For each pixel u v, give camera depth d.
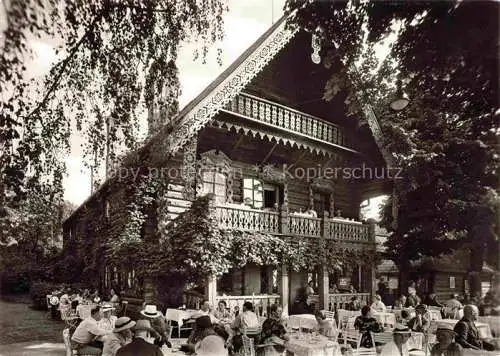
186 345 9.19
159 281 15.03
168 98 12.04
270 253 16.11
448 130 17.05
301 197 21.86
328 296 18.23
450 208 18.16
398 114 19.67
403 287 20.77
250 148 19.81
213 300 14.40
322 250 18.08
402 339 8.63
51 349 11.83
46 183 10.12
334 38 8.85
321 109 22.92
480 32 6.86
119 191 16.75
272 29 17.95
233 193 19.02
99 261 19.03
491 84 8.35
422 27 7.56
